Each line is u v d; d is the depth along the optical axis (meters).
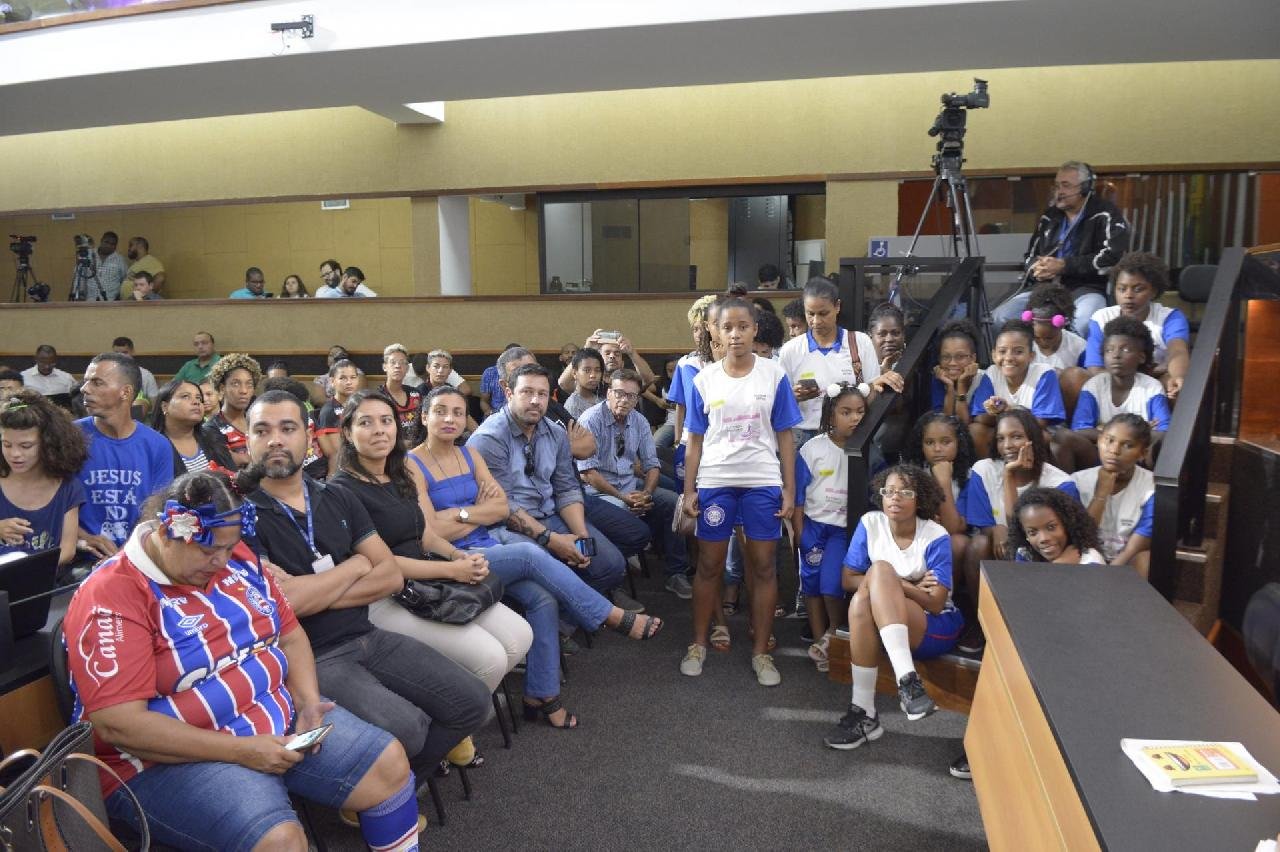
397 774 2.12
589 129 8.34
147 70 6.45
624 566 3.95
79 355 9.70
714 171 8.12
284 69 6.48
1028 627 1.79
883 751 3.08
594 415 4.59
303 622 2.44
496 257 11.30
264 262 12.04
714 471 3.65
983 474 3.49
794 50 6.09
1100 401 3.84
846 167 7.81
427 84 7.00
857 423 3.76
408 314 8.87
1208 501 3.36
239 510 1.93
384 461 2.92
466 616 2.79
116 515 3.15
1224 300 3.32
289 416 2.43
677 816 2.70
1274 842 1.08
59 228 12.07
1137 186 7.35
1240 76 7.11
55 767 1.52
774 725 3.27
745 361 3.65
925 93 7.63
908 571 3.21
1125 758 1.33
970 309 4.85
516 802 2.78
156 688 1.94
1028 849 1.59
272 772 1.96
